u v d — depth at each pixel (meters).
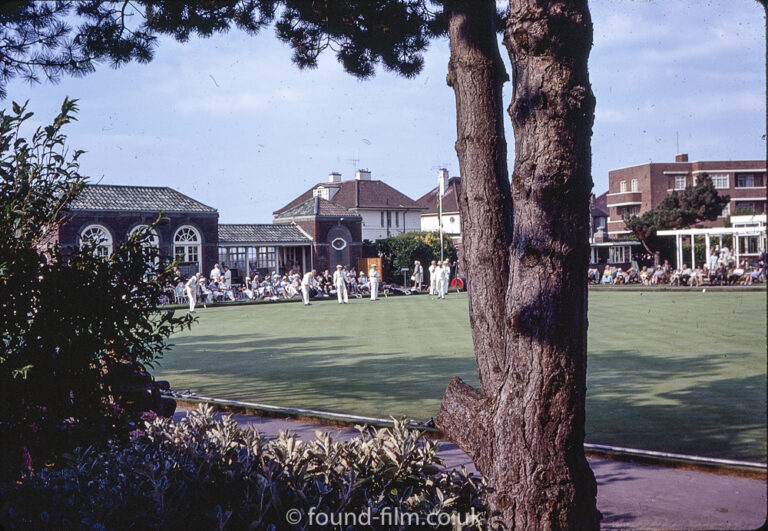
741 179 58.50
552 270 3.11
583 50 3.14
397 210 55.31
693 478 4.75
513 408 3.17
